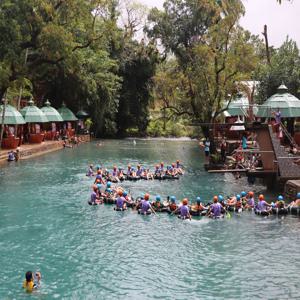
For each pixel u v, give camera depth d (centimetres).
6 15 3741
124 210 2608
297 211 2531
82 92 6962
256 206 2583
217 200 2531
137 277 1658
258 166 3519
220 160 4159
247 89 4488
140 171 3706
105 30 4294
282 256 1870
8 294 1501
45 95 7200
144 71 8088
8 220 2355
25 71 3888
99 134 8244
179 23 7388
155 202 2612
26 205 2678
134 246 1984
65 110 6831
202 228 2262
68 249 1933
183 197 2950
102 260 1816
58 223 2317
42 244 1989
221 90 4228
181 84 4500
